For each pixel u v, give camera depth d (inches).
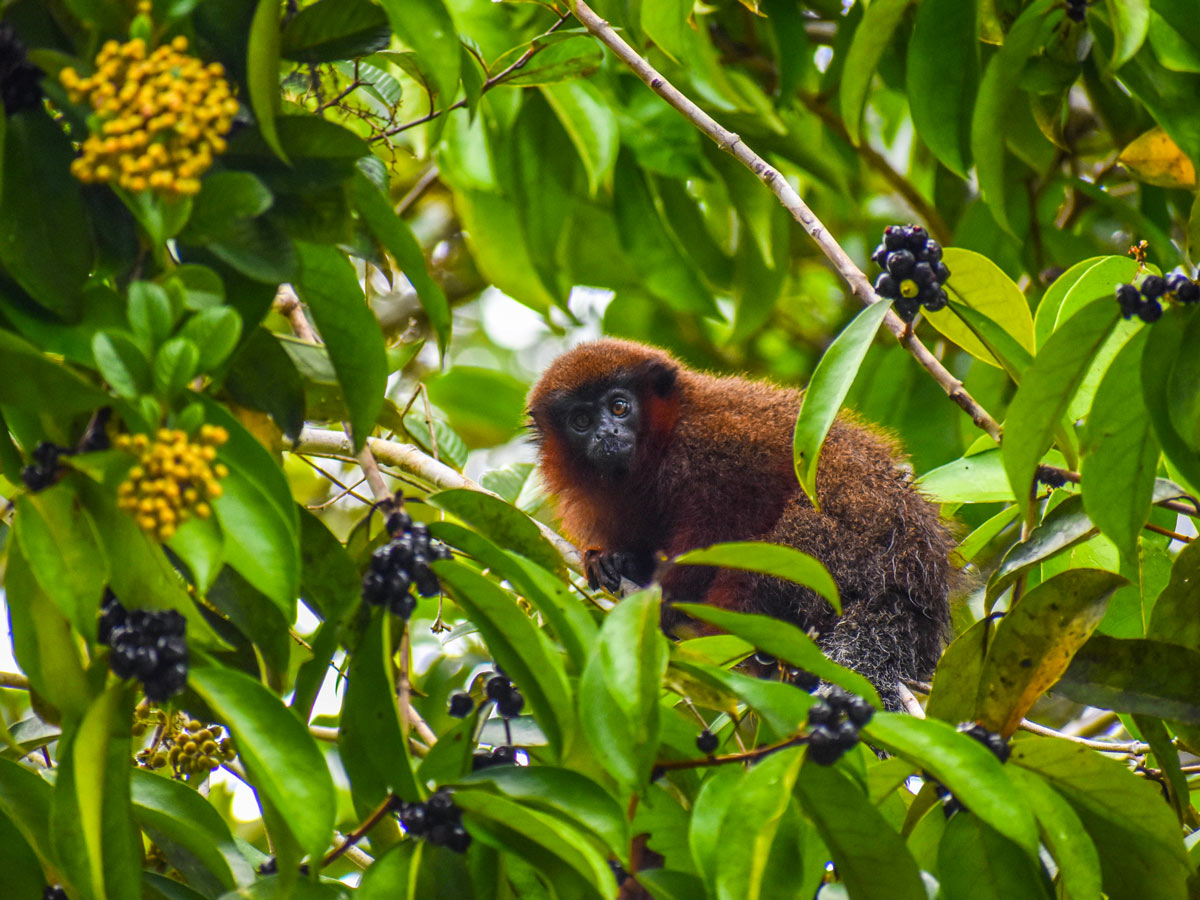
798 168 517.3
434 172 542.6
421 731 238.4
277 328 374.9
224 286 208.2
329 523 535.2
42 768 254.7
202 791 343.6
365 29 217.2
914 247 275.6
